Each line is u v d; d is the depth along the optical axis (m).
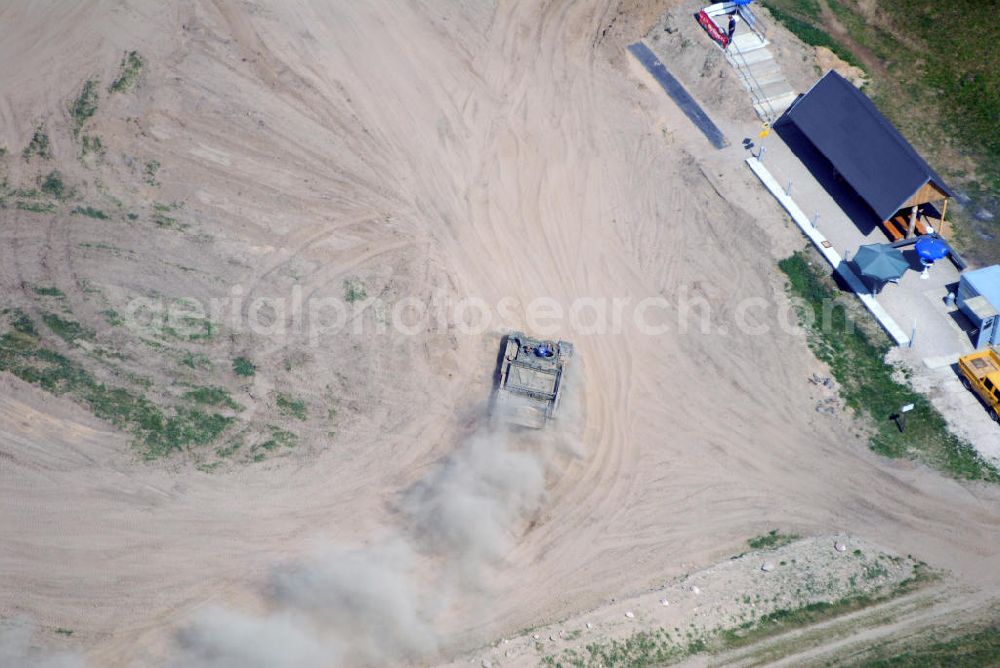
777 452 39.34
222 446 38.09
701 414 40.31
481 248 44.88
